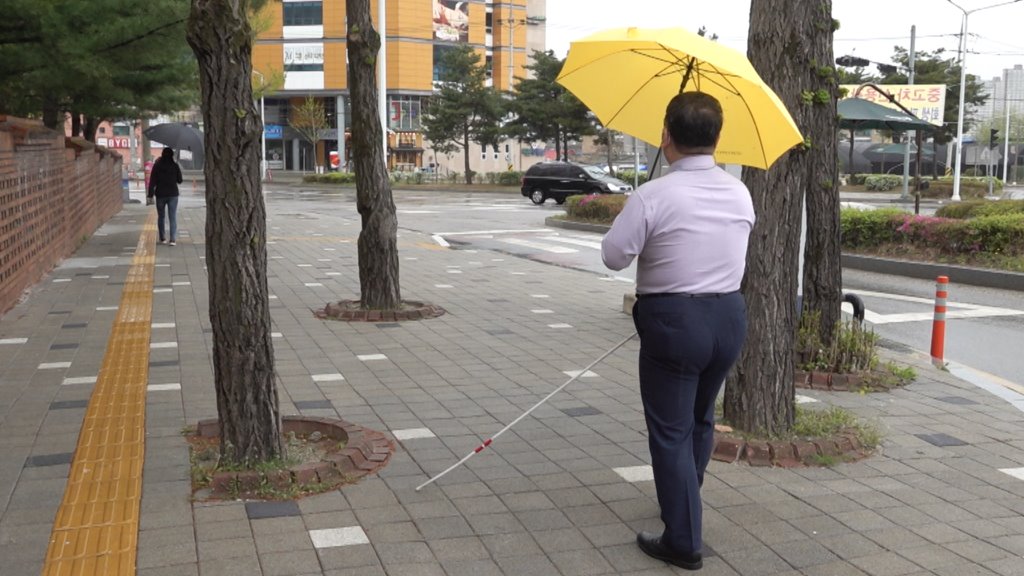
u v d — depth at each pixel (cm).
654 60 443
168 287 1176
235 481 460
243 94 446
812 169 759
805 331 752
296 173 7806
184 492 463
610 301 1165
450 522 436
